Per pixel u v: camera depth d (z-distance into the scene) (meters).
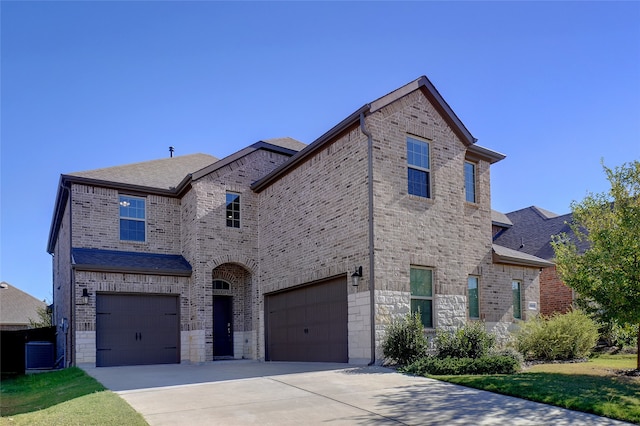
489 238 18.05
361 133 13.56
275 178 17.86
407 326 12.03
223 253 18.20
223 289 19.31
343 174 14.20
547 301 21.48
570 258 11.60
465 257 16.31
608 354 16.38
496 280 17.95
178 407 7.73
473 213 17.64
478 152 17.95
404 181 13.67
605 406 7.21
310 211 15.69
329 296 14.59
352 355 13.06
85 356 16.05
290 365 14.01
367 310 12.62
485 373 10.74
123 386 10.12
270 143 20.33
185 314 17.92
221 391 9.13
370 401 7.98
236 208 18.89
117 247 18.56
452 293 14.11
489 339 12.47
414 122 14.27
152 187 19.28
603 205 11.90
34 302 41.06
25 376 16.69
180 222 19.91
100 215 18.47
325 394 8.61
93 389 9.84
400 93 13.97
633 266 10.19
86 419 6.91
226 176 18.73
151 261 18.22
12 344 17.78
